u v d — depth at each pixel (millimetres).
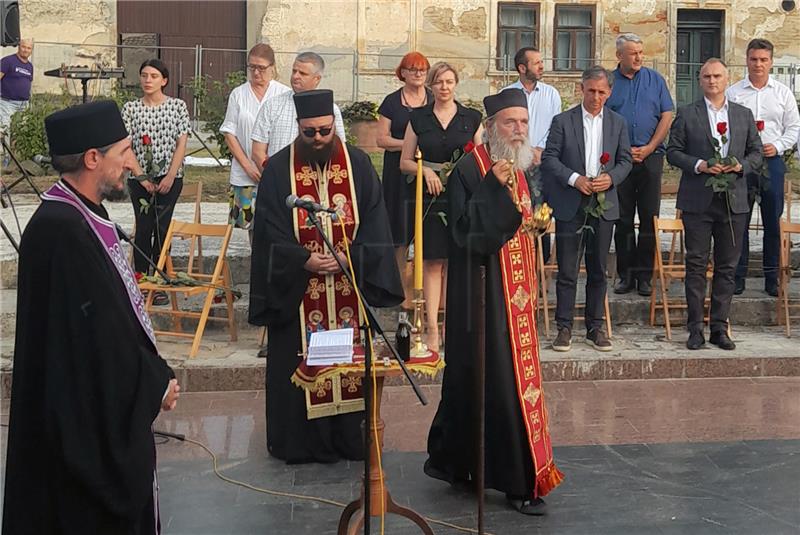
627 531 4457
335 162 5176
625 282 7621
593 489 4922
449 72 6188
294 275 5117
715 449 5469
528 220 4594
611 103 7258
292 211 5129
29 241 3344
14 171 7188
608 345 6887
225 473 5156
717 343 6984
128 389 3334
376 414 4113
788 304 7547
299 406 5238
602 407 6168
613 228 6941
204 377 6438
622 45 7223
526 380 4566
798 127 7434
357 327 5195
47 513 3371
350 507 4156
